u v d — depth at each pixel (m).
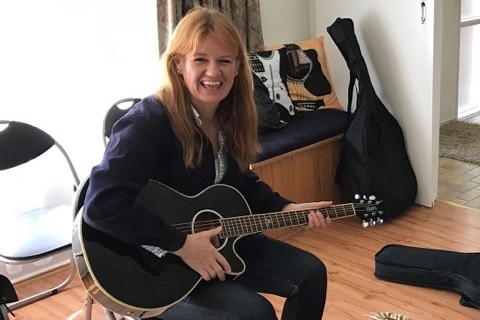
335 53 3.49
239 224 1.67
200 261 1.51
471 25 4.65
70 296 2.55
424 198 3.21
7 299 1.86
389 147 3.08
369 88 3.04
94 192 1.41
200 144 1.59
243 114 1.69
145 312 1.49
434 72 3.00
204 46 1.52
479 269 2.32
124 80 2.95
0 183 2.58
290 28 3.62
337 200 3.28
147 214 1.44
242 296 1.51
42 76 2.65
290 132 3.03
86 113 2.83
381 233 2.96
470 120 4.72
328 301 2.38
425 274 2.41
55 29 2.65
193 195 1.64
